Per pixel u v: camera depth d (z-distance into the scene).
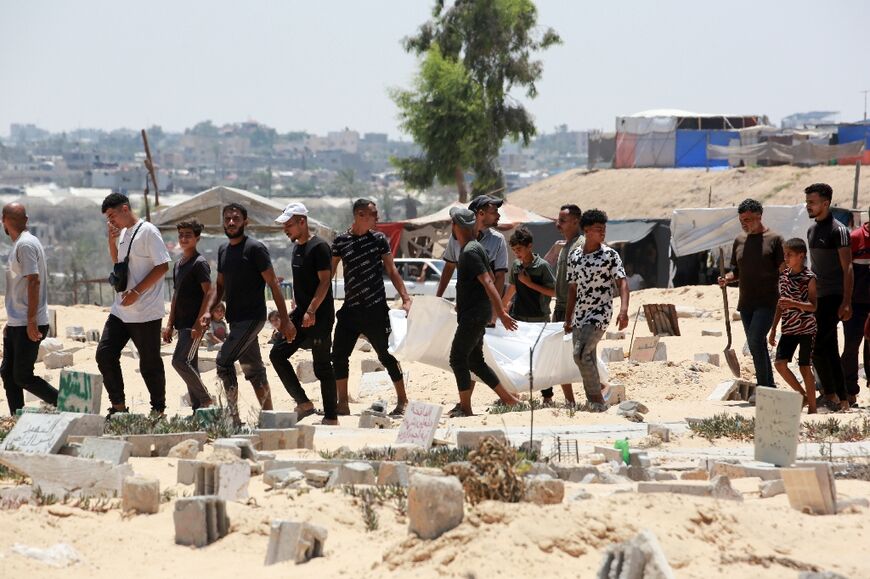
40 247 21.42
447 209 75.69
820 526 11.19
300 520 11.50
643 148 147.00
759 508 11.41
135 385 30.69
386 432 20.08
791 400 15.06
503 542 9.54
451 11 114.94
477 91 109.88
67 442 14.65
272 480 13.80
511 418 21.66
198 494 12.98
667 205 129.25
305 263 22.11
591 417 21.94
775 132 134.12
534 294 25.78
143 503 12.38
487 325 22.84
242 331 20.97
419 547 9.88
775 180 122.62
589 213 22.78
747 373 29.88
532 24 115.19
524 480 11.71
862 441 18.73
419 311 24.11
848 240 22.89
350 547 10.88
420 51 116.12
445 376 30.72
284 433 17.44
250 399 28.17
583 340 22.83
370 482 13.45
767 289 23.19
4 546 10.83
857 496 13.20
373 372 30.72
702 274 68.94
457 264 24.02
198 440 17.03
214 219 55.28
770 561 9.88
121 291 20.75
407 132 110.50
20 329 21.50
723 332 40.72
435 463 15.31
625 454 15.93
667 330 41.34
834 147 123.25
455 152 110.12
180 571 10.46
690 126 145.88
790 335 23.22
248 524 11.57
